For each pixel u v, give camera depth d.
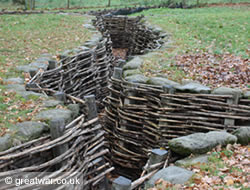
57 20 15.52
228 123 5.80
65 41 10.97
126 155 6.95
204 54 9.14
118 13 21.88
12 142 3.97
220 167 4.34
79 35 12.16
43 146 3.98
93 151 5.05
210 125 5.87
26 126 4.33
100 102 10.23
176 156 5.04
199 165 4.40
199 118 5.91
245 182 3.91
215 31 12.36
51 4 28.36
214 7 23.73
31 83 6.28
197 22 14.57
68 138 4.28
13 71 7.24
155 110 6.43
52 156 4.27
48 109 5.17
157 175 4.28
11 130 4.22
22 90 6.04
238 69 7.67
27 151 3.82
